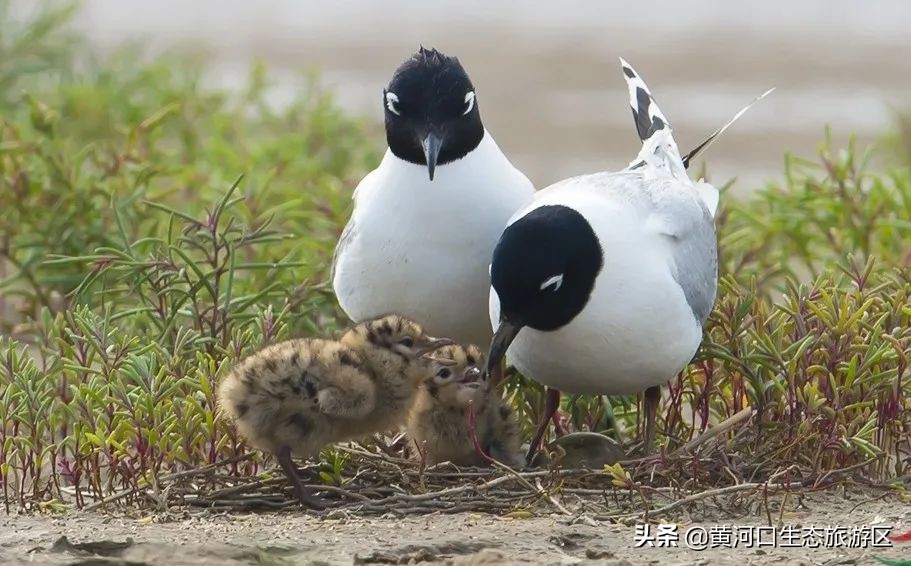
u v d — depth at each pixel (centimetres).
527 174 2406
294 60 3042
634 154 2520
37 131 1862
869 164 2389
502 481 1153
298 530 1066
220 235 1415
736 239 1638
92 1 3403
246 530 1064
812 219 1700
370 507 1120
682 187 1265
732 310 1304
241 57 3047
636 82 1528
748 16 3331
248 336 1313
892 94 2817
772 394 1252
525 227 1152
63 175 1733
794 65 3008
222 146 1967
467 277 1259
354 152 2120
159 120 1828
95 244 1680
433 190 1245
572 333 1169
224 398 1158
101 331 1298
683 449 1206
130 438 1177
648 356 1182
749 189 2280
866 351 1227
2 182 1733
